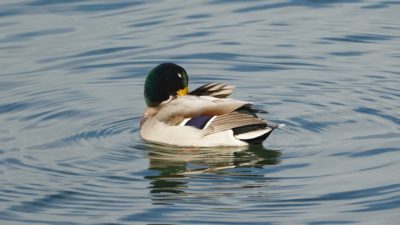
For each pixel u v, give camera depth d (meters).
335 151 14.70
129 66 18.84
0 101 17.31
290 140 15.25
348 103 16.77
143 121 15.91
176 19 21.14
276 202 13.02
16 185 13.80
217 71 18.58
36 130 15.99
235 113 15.01
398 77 17.89
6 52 19.64
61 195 13.45
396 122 15.79
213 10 21.66
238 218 12.59
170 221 12.56
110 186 13.72
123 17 21.33
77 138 15.62
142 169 14.33
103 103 17.16
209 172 14.14
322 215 12.63
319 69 18.50
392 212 12.66
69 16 21.39
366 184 13.48
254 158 14.59
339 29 20.34
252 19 21.08
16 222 12.71
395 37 19.88
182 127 15.26
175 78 16.11
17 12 21.64
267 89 17.67
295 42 19.77
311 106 16.73
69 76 18.47
